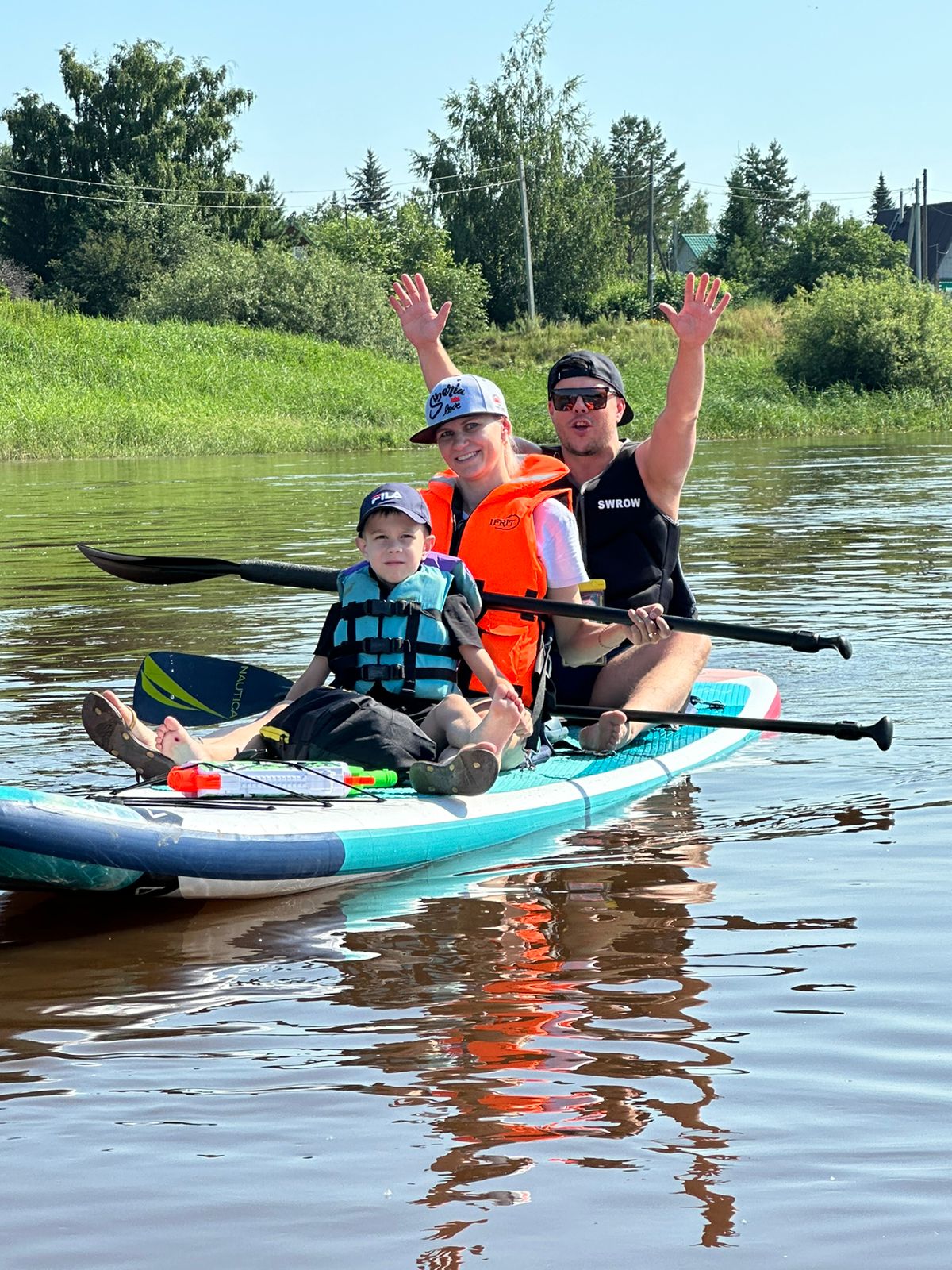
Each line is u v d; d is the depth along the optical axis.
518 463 5.53
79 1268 2.13
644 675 5.70
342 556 11.58
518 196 62.41
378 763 4.59
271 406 37.75
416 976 3.35
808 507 15.29
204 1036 3.00
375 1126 2.57
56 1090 2.74
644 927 3.66
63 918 3.87
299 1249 2.17
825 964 3.33
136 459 29.58
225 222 64.81
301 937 3.68
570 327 51.44
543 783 4.95
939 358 39.47
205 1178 2.39
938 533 12.52
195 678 5.33
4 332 37.81
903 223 79.44
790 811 4.78
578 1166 2.41
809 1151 2.44
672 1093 2.67
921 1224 2.20
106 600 9.79
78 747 5.57
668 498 5.84
